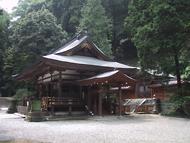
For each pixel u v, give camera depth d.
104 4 56.91
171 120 22.86
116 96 28.42
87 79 25.31
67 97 26.91
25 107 28.59
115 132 15.41
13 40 44.66
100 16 45.75
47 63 25.67
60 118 24.09
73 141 12.40
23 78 35.53
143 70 29.09
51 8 60.88
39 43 42.72
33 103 24.16
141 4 28.00
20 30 43.78
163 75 29.73
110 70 27.91
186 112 26.36
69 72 27.53
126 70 28.78
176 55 27.27
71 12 57.34
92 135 14.26
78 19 55.12
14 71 45.50
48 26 43.34
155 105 30.25
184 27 24.98
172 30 25.97
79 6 55.94
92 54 31.50
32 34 42.72
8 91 53.81
